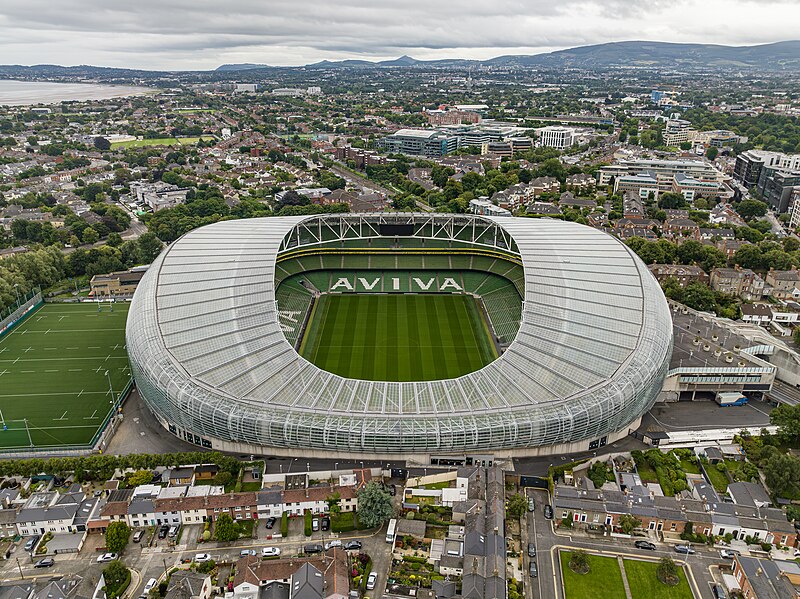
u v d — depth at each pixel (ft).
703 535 305.53
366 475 335.06
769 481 338.75
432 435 334.65
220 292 423.64
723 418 410.72
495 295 588.91
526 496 331.77
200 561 288.10
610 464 359.05
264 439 343.67
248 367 370.73
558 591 273.95
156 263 470.39
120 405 417.49
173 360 370.53
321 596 256.11
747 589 268.21
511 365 376.89
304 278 620.08
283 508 315.58
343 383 366.63
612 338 387.34
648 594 273.54
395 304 581.94
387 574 281.74
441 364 469.98
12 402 427.74
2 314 563.48
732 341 481.05
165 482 338.95
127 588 273.75
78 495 321.32
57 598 256.73
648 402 382.22
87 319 583.17
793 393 433.48
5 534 304.91
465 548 281.95
